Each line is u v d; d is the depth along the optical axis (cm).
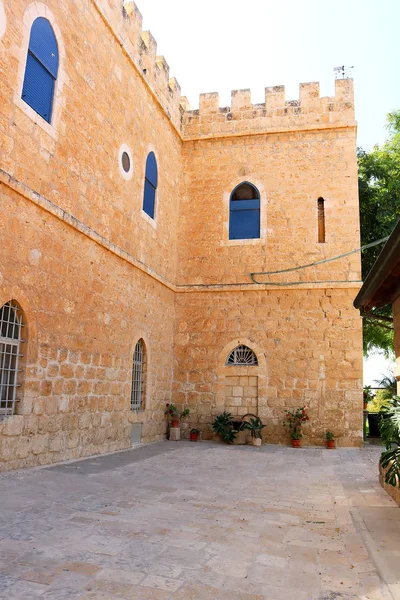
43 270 877
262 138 1661
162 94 1512
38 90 884
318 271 1539
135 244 1292
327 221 1568
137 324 1298
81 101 1025
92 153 1068
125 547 457
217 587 379
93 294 1058
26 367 822
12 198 796
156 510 605
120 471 872
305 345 1509
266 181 1633
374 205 1978
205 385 1551
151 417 1392
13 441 785
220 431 1467
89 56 1064
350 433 1442
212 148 1692
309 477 914
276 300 1553
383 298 830
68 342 952
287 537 521
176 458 1098
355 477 917
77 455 978
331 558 457
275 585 389
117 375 1165
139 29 1331
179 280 1625
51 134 912
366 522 574
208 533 519
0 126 771
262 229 1599
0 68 775
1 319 787
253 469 995
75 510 579
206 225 1644
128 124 1262
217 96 1714
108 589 363
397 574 407
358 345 1481
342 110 1620
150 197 1430
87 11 1055
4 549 429
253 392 1523
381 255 616
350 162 1591
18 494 633
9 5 797
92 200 1063
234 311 1573
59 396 918
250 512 625
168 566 416
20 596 342
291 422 1462
